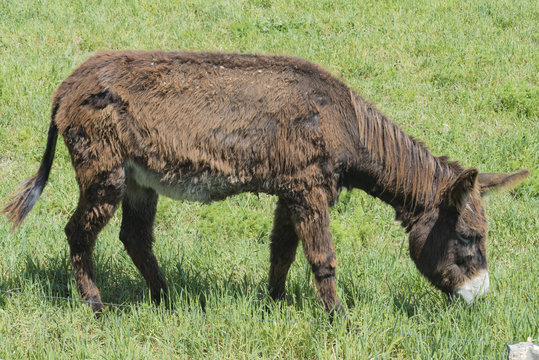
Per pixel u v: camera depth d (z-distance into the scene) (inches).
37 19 1218.6
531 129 933.8
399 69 1095.0
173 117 523.8
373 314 549.0
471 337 522.0
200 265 649.6
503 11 1321.4
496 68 1091.3
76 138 529.0
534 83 1065.5
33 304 560.1
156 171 534.6
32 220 706.8
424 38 1191.6
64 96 535.5
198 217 766.5
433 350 511.5
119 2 1296.8
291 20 1257.4
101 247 662.5
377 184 559.2
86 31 1176.2
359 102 549.3
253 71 534.0
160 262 649.6
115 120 520.1
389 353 512.1
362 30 1226.6
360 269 645.9
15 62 1033.5
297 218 536.7
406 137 556.4
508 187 534.0
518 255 697.6
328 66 1078.4
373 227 747.4
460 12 1323.8
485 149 872.3
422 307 587.2
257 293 584.4
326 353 500.4
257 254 675.4
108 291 598.9
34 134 872.9
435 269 548.1
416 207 556.1
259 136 523.8
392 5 1337.4
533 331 530.9
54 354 487.2
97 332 530.0
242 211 757.3
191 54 542.6
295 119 520.4
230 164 529.3
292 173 524.1
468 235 532.1
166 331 525.0
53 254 649.0
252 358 494.9
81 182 537.6
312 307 569.9
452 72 1078.4
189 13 1272.1
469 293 543.8
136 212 579.8
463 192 506.6
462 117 960.9
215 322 540.4
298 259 669.9
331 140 523.8
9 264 616.1
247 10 1298.0
